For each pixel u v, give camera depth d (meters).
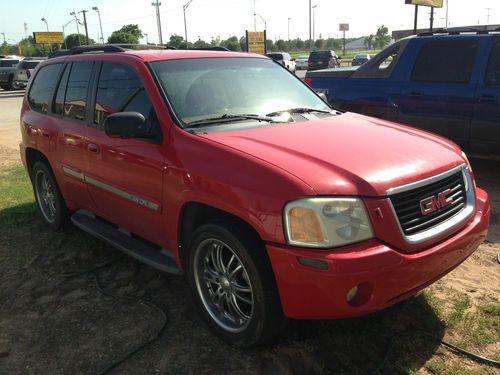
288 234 2.60
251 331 2.91
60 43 80.75
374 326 3.26
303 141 3.12
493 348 3.03
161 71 3.75
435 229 2.85
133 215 3.81
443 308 3.45
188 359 3.02
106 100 4.05
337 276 2.50
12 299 3.85
